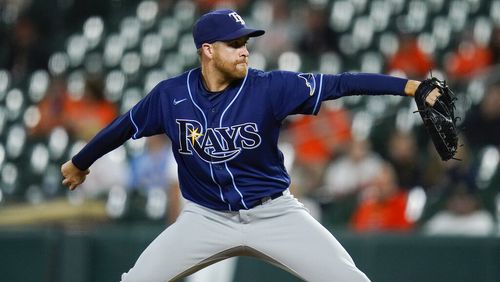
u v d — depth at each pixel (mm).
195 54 43375
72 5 48594
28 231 26750
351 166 30625
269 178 15492
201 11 46250
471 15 42344
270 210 15492
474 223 27125
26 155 38219
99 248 26688
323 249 15242
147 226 28891
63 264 26531
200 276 25844
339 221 29359
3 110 42594
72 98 38969
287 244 15375
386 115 34594
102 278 26578
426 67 38469
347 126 34188
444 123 14359
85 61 45156
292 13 43312
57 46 46062
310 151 33219
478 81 35406
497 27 38938
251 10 44906
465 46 39188
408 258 25062
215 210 15688
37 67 45344
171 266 15523
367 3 43906
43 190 34750
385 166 30609
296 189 30125
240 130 15102
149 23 46562
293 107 15023
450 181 29406
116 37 46219
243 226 15578
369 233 25375
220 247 15609
